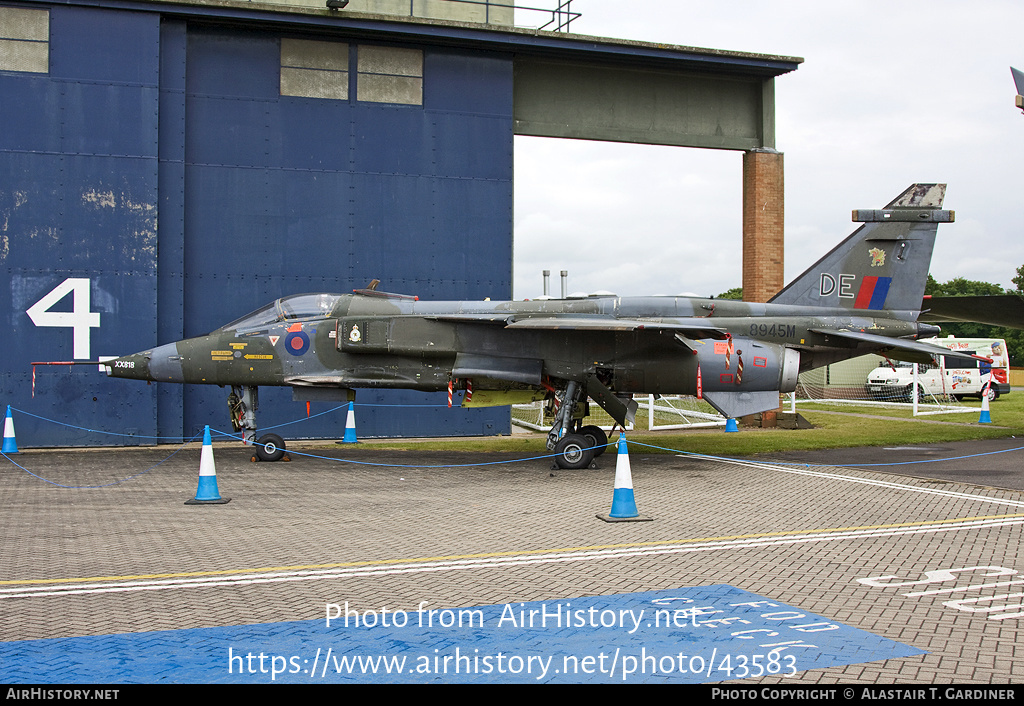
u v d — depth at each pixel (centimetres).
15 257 1620
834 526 870
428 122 1866
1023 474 1270
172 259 1714
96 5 1647
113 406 1667
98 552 750
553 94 1980
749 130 2083
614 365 1405
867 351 1570
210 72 1753
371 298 1483
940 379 3312
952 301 1598
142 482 1193
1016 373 5266
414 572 678
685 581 649
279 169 1786
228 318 1756
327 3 1709
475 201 1891
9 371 1617
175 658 483
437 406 1869
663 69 2009
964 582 646
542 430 2188
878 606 582
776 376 1424
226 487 1150
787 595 609
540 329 1392
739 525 875
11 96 1619
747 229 2084
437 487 1154
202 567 695
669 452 1584
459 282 1878
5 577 662
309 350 1437
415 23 1791
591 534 829
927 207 1568
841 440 1773
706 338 1317
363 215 1828
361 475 1276
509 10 2109
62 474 1276
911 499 1042
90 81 1656
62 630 532
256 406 1505
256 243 1772
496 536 820
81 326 1648
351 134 1823
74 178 1647
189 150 1744
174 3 1677
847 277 1566
